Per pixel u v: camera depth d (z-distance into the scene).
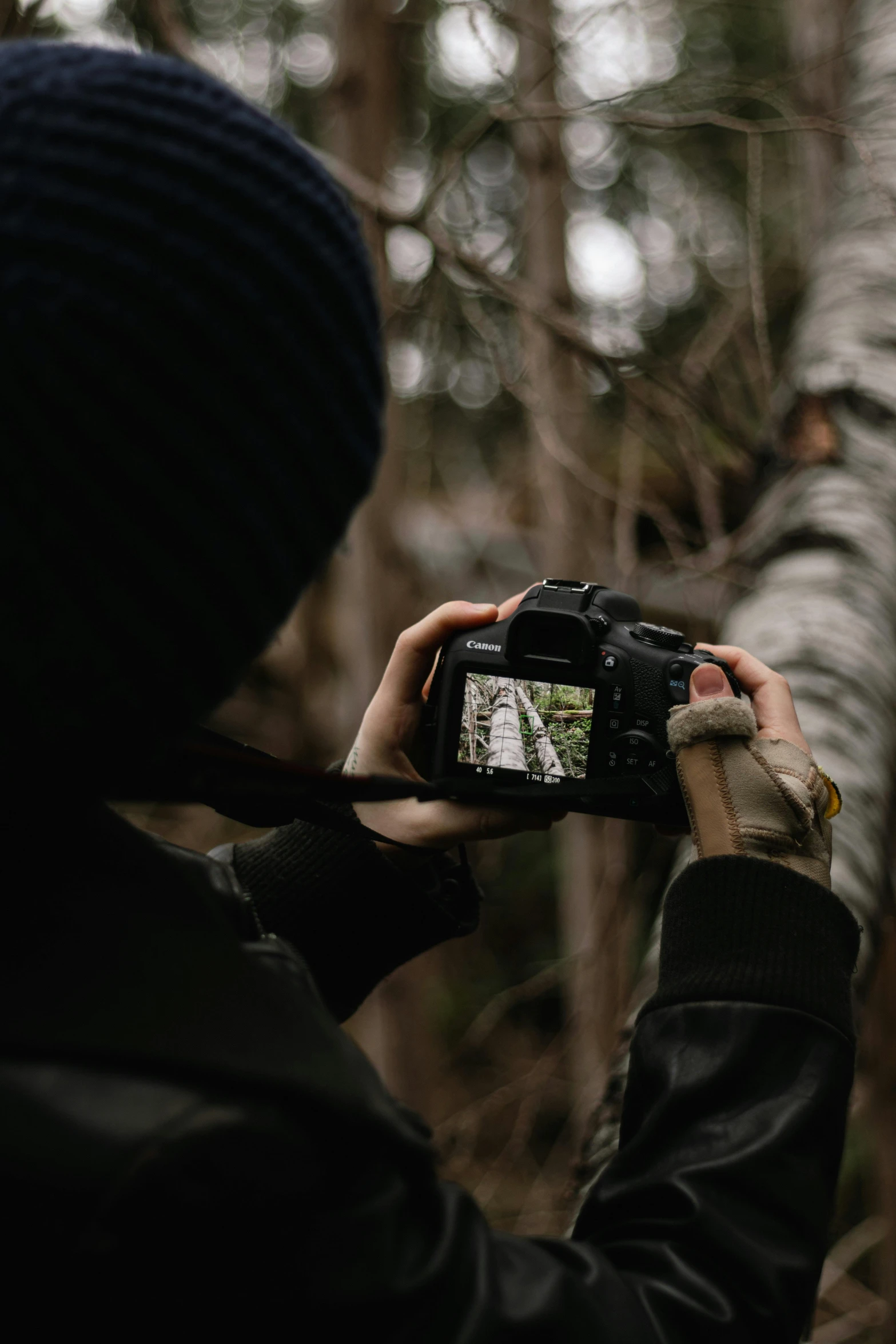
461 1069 4.07
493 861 3.96
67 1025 0.44
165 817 3.27
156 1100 0.44
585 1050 2.83
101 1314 0.43
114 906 0.49
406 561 3.20
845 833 1.33
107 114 0.44
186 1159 0.43
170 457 0.44
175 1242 0.43
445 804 0.97
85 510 0.42
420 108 3.63
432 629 1.01
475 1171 3.36
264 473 0.46
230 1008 0.48
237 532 0.46
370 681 3.21
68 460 0.42
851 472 1.93
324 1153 0.48
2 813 0.49
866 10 2.73
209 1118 0.44
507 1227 3.20
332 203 0.51
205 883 0.63
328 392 0.49
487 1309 0.50
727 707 0.84
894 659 1.64
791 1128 0.65
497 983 4.42
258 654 0.51
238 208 0.45
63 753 0.45
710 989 0.71
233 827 3.43
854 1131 3.48
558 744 1.00
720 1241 0.59
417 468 3.42
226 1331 0.45
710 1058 0.68
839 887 1.25
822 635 1.61
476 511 3.89
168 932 0.49
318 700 4.04
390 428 3.06
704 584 2.99
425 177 3.03
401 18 2.87
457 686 1.01
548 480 2.90
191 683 0.47
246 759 0.68
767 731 0.92
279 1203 0.45
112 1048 0.44
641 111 2.31
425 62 3.37
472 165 3.86
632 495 2.39
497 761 1.00
